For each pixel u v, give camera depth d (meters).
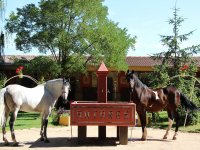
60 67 26.69
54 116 21.03
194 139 14.45
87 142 13.27
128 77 13.75
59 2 26.34
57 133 16.25
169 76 21.23
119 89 33.84
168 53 21.62
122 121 12.59
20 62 27.53
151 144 13.03
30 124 19.50
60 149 11.92
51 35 26.28
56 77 27.70
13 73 32.97
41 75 26.84
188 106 14.66
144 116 13.89
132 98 13.79
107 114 12.59
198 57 33.16
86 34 26.88
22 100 12.66
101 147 12.29
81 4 26.86
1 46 28.73
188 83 20.45
